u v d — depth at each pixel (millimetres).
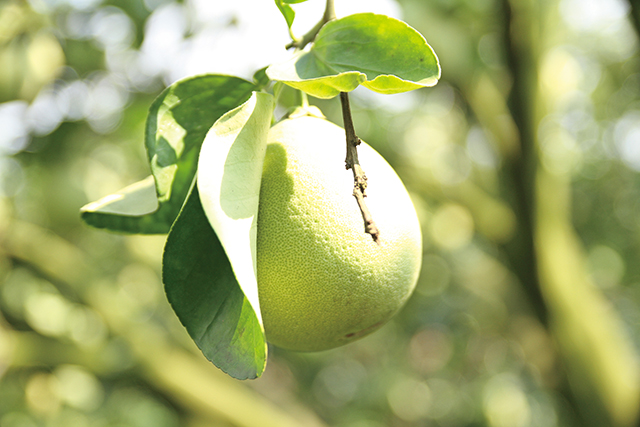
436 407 4168
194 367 1796
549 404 3701
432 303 3650
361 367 4465
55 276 1609
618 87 2852
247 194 566
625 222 3637
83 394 2025
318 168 601
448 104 2072
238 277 530
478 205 1707
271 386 3836
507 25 1305
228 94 640
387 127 2113
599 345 1420
